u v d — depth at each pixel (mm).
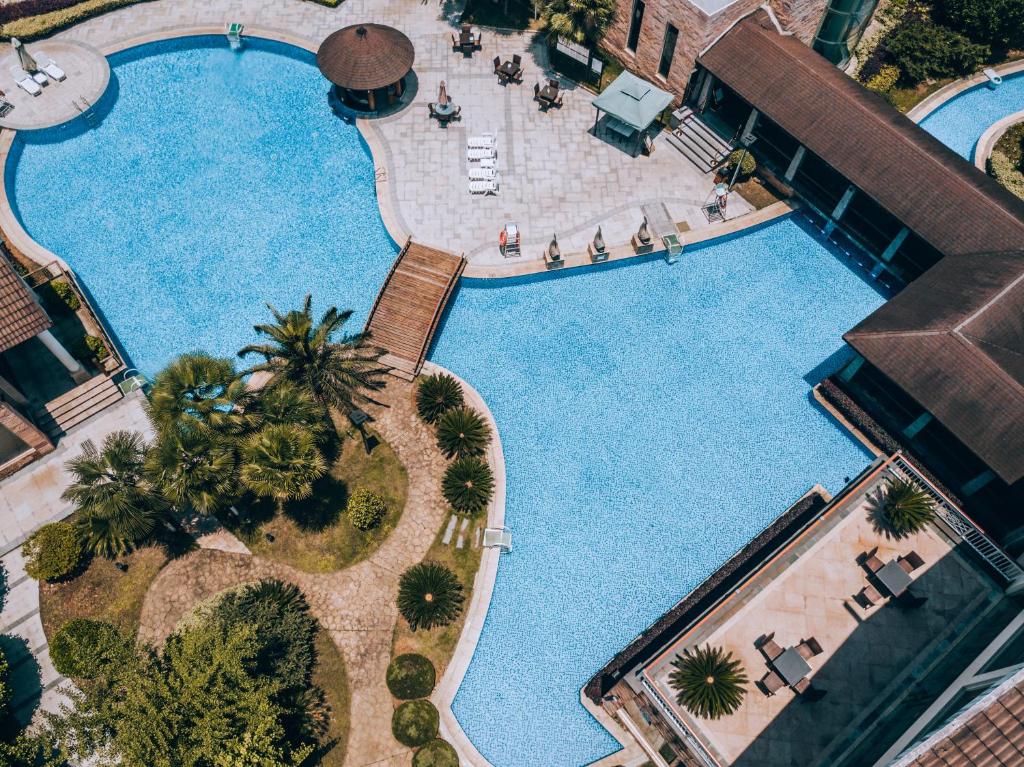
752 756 23266
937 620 25234
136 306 33438
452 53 40062
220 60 40562
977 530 25984
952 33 39656
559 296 33812
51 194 35938
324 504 29047
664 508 29578
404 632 27016
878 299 33875
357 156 37469
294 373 26812
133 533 26562
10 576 27594
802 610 25422
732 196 35969
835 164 32625
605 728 25594
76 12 40406
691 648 24734
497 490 29516
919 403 27578
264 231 35344
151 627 26781
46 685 25859
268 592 26438
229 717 22047
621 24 38125
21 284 27609
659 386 31969
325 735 25359
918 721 22000
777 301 33812
